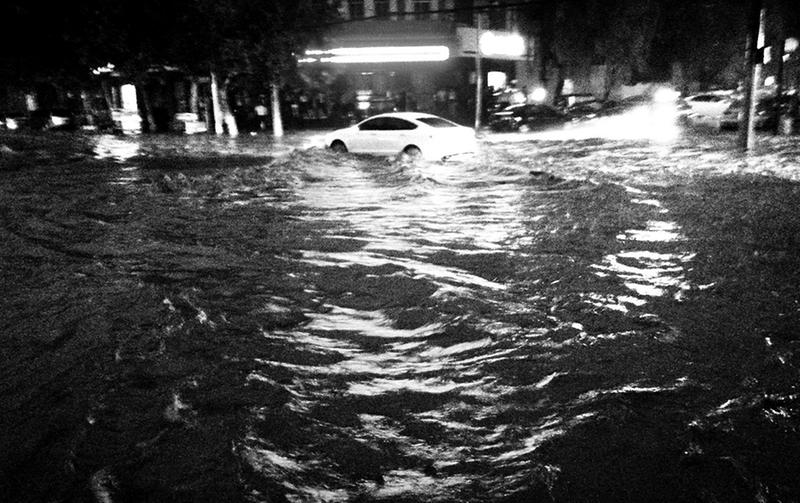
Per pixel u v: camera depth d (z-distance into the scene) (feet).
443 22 112.68
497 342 13.67
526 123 88.38
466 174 44.04
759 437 9.78
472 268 19.74
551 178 39.93
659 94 95.50
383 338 14.05
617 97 124.26
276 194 35.63
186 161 55.47
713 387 11.41
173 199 33.96
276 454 9.39
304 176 43.42
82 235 24.81
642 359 12.65
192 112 109.81
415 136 52.49
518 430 10.12
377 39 109.81
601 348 13.24
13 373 12.06
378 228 26.14
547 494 8.48
